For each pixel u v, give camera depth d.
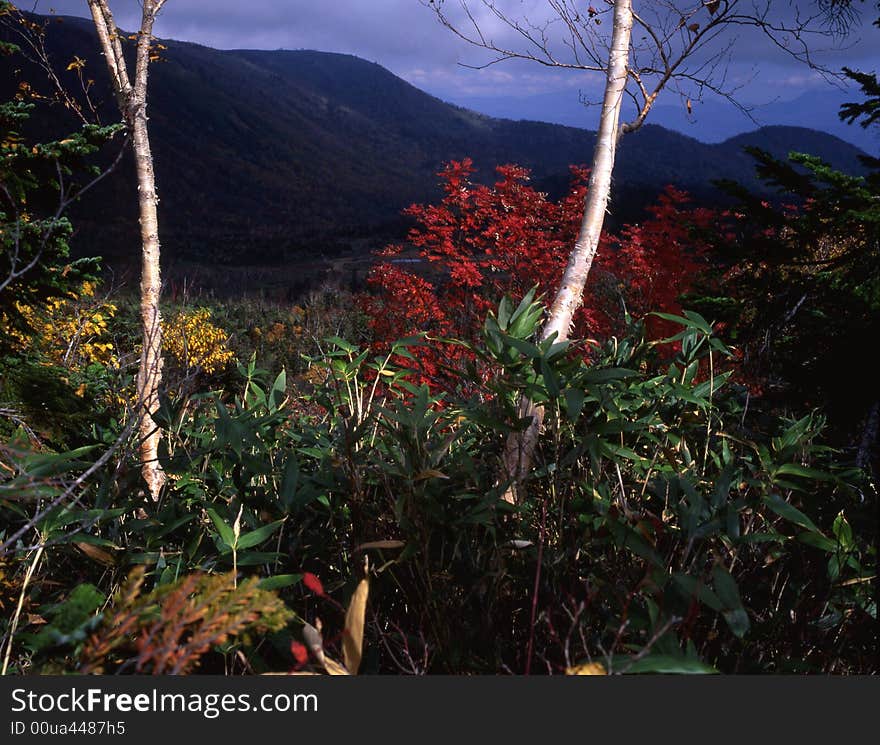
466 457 1.94
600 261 6.41
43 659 1.08
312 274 75.44
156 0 4.50
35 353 3.56
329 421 2.67
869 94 3.79
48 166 3.32
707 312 3.73
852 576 1.74
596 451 1.82
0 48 4.13
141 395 2.46
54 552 1.92
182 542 2.03
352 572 1.83
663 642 1.20
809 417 2.12
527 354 1.88
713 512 1.65
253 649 1.47
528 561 1.75
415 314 7.07
